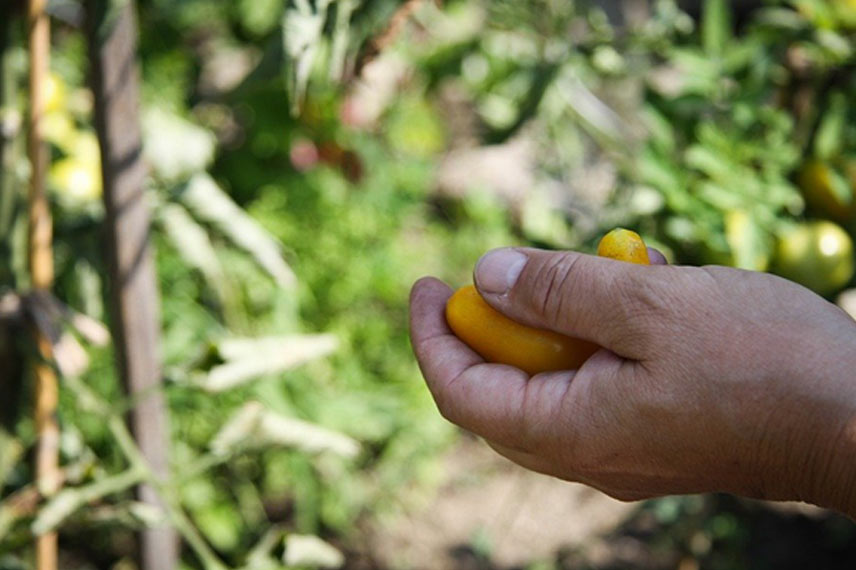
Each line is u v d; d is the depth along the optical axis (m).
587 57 0.89
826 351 0.45
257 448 0.64
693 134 0.84
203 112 1.37
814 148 0.82
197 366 0.62
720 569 1.21
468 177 1.71
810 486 0.46
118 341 0.65
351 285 1.33
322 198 1.36
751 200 0.78
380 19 0.57
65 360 0.63
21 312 0.63
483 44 1.03
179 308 1.12
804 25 0.81
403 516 1.32
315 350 0.64
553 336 0.49
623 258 0.50
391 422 1.28
